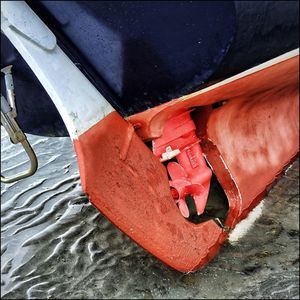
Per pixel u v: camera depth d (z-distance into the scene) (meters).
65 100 1.61
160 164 1.95
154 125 1.94
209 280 2.02
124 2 1.60
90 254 2.19
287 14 1.75
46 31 1.58
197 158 2.14
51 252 2.21
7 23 1.49
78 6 1.66
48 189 2.66
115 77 1.83
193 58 1.74
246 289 1.97
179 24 1.64
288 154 2.63
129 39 1.70
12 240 2.31
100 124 1.72
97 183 1.67
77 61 1.80
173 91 1.85
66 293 1.99
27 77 1.94
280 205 2.47
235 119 2.35
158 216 1.87
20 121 2.12
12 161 2.95
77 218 2.42
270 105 2.57
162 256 1.87
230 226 2.22
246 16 1.61
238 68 1.85
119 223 1.74
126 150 1.81
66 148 3.07
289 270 2.07
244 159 2.34
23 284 2.05
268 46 1.83
